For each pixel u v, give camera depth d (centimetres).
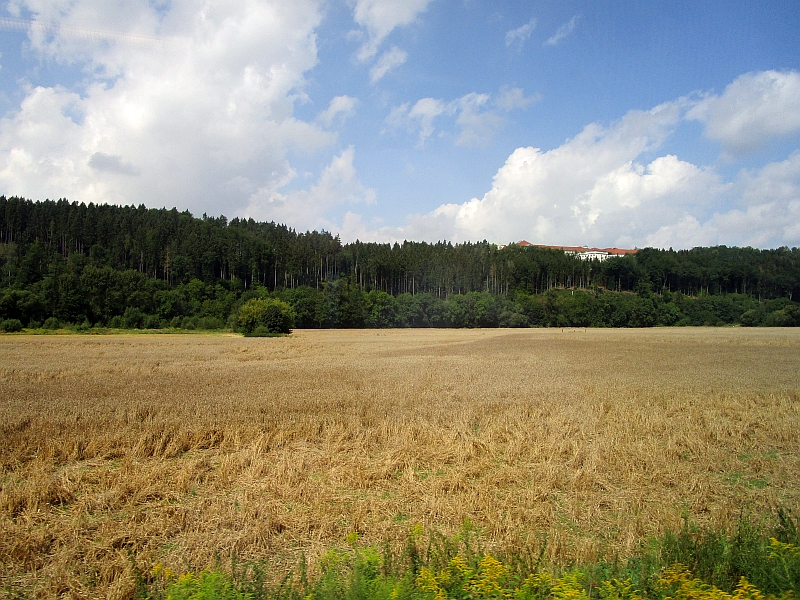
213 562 706
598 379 2803
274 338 7081
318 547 760
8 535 800
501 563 622
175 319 9056
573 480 1045
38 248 10338
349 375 2984
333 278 13588
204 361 3866
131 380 2725
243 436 1460
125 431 1468
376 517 863
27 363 3572
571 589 540
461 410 1836
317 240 15075
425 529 820
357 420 1664
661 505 938
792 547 639
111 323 8612
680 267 13762
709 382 2662
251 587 591
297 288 11125
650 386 2500
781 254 14175
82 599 634
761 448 1384
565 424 1622
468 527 780
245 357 4209
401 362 3859
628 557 710
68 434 1446
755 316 11312
